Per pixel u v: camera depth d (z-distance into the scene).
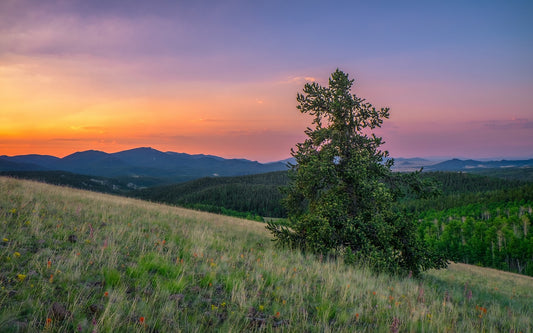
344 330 4.12
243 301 4.61
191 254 6.80
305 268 7.85
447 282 13.25
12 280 3.88
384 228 9.89
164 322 3.63
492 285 17.55
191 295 4.64
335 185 11.65
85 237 6.54
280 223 11.76
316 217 10.28
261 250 10.17
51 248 5.45
